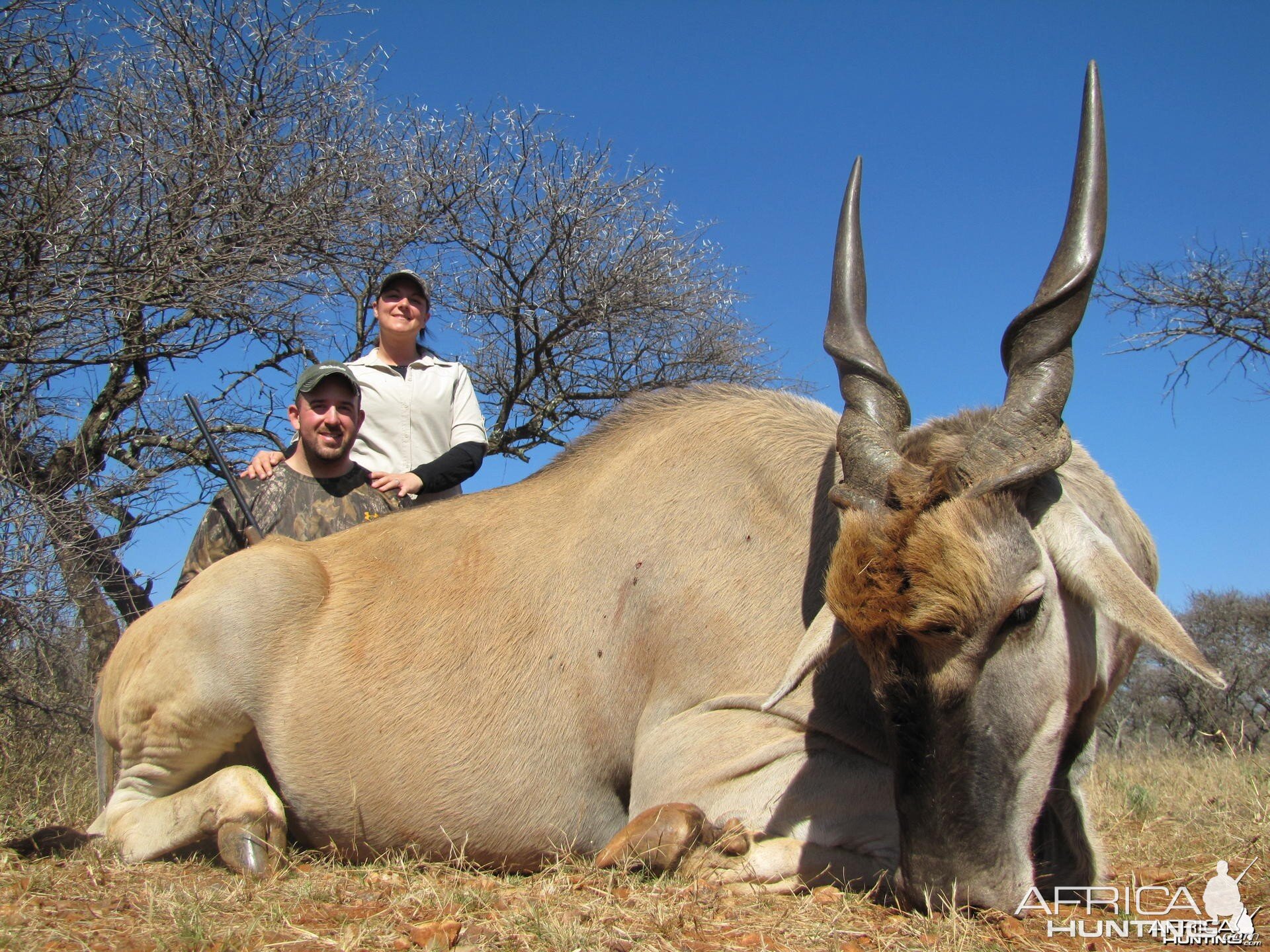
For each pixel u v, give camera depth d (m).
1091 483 3.80
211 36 10.14
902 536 2.96
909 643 2.93
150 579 7.05
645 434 4.36
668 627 3.94
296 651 4.12
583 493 4.32
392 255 11.66
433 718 4.00
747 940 2.85
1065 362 3.20
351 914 3.10
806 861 3.43
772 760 3.69
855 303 3.58
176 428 9.55
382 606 4.19
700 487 4.09
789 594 3.87
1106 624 3.52
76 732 6.54
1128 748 10.00
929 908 2.97
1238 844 4.22
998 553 2.95
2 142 7.73
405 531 4.43
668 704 3.91
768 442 4.11
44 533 6.24
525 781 3.96
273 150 9.91
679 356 14.28
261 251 9.12
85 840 3.97
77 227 8.10
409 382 6.37
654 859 3.45
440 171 12.83
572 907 3.09
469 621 4.10
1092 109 3.45
